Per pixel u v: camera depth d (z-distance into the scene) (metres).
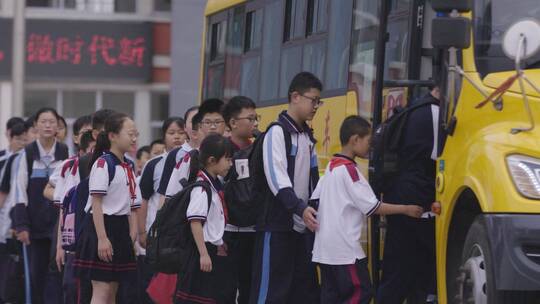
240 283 18.89
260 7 26.45
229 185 18.08
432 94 17.20
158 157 22.38
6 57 61.03
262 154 17.38
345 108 20.89
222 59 29.47
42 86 61.97
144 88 62.19
